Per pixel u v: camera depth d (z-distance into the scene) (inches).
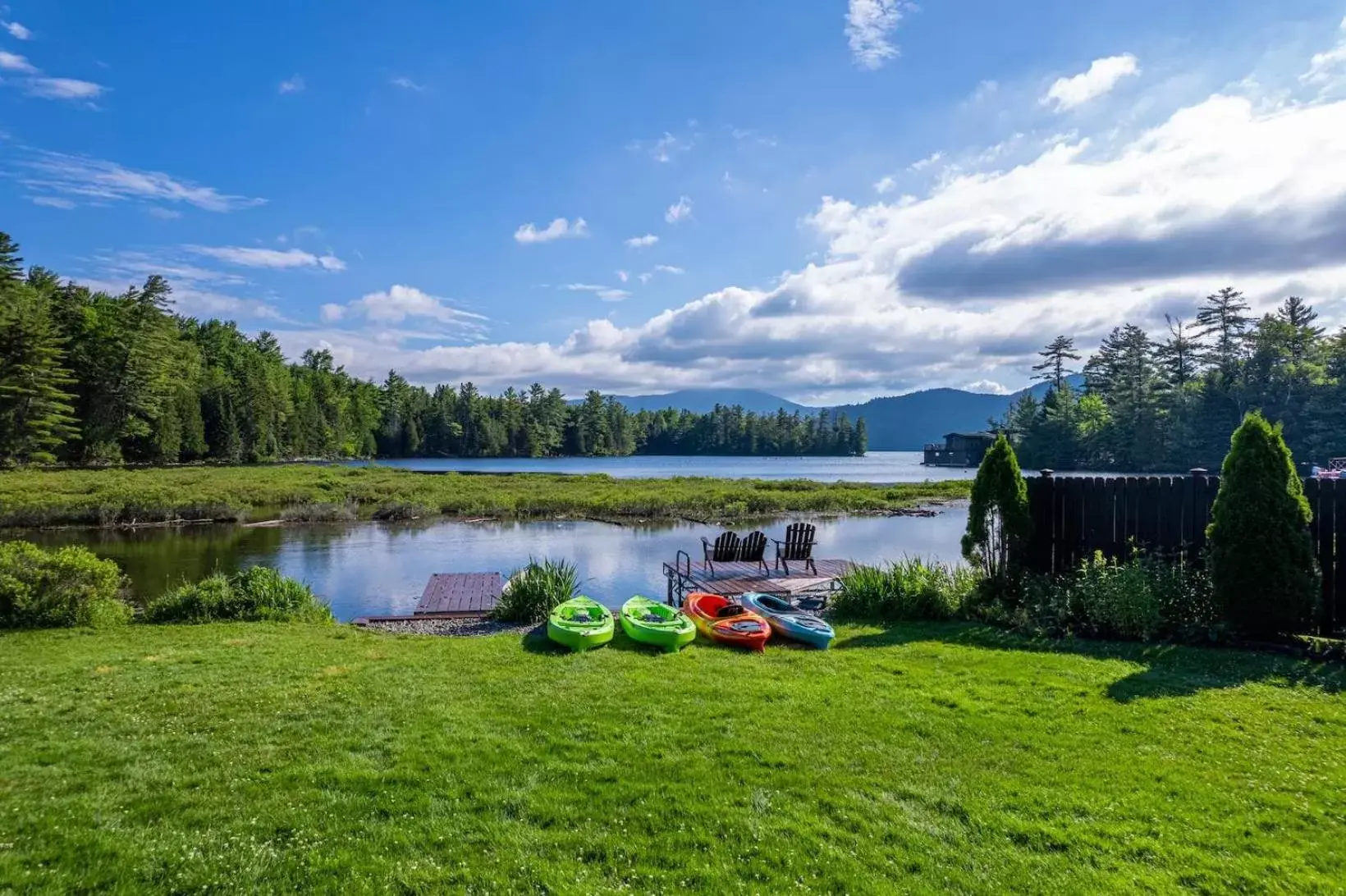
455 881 143.7
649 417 6279.5
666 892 140.0
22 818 165.6
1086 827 162.1
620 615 384.2
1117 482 373.4
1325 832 159.3
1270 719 225.1
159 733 219.8
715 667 297.3
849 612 411.2
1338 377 2110.0
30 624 393.4
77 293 2346.2
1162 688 256.8
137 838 157.8
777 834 159.9
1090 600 345.7
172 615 427.5
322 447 3656.5
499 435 4847.4
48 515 1031.6
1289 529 304.5
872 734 216.2
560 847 155.5
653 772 189.9
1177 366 2792.8
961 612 390.9
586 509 1235.2
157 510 1085.8
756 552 518.0
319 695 257.8
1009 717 229.5
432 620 460.1
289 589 460.1
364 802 174.1
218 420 2751.0
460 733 217.6
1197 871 144.9
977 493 405.4
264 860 149.8
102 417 2235.5
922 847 154.6
